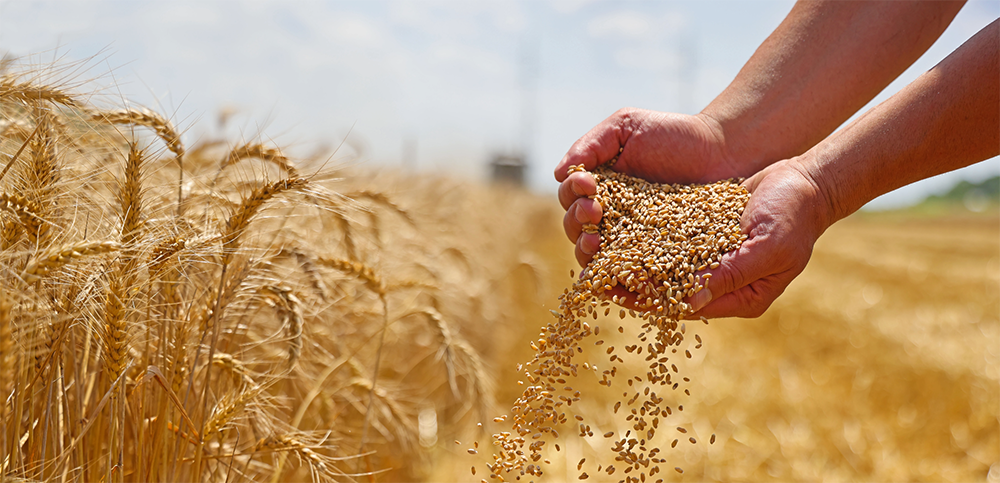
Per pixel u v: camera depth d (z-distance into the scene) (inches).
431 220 205.9
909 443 162.7
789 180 69.9
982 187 3348.9
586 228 75.3
